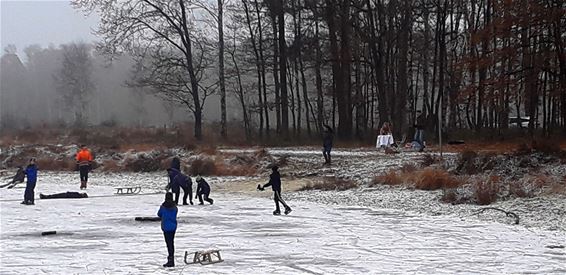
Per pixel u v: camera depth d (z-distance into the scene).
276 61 58.16
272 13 54.28
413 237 19.30
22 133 60.97
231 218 23.73
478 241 18.53
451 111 56.16
